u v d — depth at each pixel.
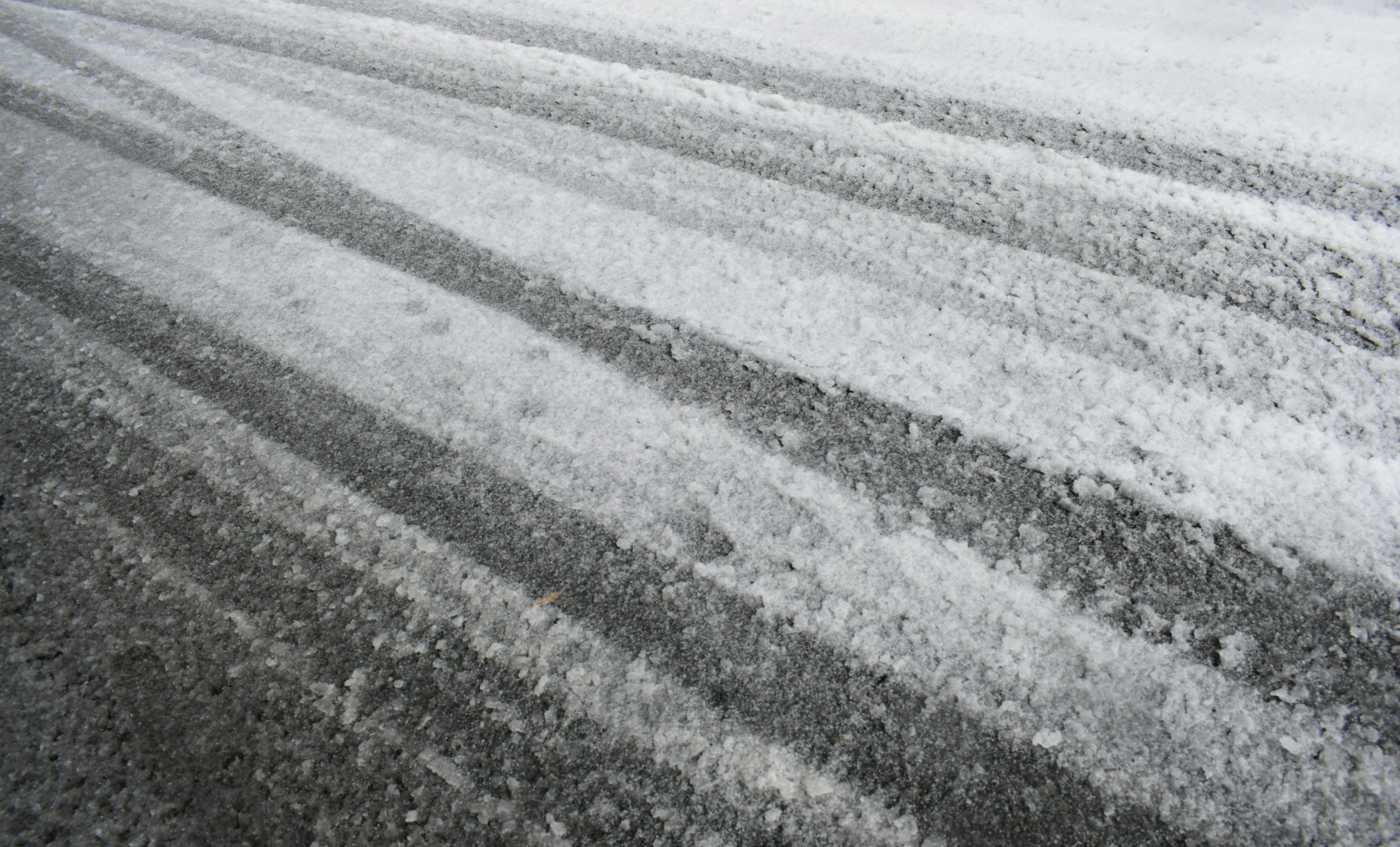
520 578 1.53
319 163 2.79
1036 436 1.72
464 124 2.95
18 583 1.57
